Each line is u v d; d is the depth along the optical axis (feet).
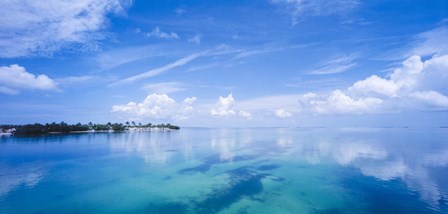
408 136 305.73
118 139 280.10
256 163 121.90
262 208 65.77
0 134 353.10
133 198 73.20
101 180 92.32
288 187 82.02
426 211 61.93
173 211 64.13
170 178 94.84
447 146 182.70
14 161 133.39
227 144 215.10
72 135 350.23
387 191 76.33
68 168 114.11
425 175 94.17
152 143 227.40
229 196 74.49
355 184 83.66
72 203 69.67
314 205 66.90
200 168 111.96
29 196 74.95
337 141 234.17
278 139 268.62
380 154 144.97
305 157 137.39
